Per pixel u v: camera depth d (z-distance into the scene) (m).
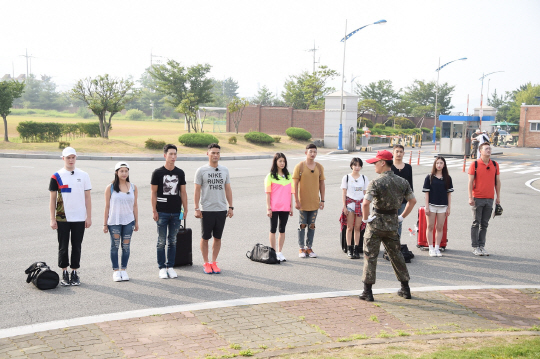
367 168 23.61
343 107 38.66
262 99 84.38
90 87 30.00
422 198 15.30
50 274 6.27
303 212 8.18
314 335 4.82
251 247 8.90
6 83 27.30
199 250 8.65
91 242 8.91
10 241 8.83
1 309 5.50
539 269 7.84
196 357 4.24
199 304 5.69
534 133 51.47
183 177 6.98
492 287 6.74
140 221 10.92
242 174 19.95
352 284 6.80
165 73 40.78
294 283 6.77
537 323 5.37
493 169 8.53
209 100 41.19
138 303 5.79
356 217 8.23
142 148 29.00
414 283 6.96
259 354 4.30
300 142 39.28
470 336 4.81
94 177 17.55
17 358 4.17
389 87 70.25
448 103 79.38
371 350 4.41
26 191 14.23
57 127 31.58
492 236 10.25
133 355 4.27
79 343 4.52
